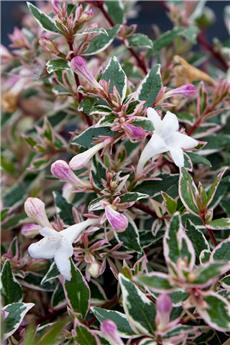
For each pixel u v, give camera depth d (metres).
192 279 0.19
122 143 0.27
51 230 0.23
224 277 0.22
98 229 0.25
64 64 0.25
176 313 0.21
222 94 0.28
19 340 0.25
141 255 0.25
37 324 0.26
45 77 0.29
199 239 0.23
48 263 0.27
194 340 0.23
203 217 0.24
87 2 0.29
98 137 0.24
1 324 0.23
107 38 0.26
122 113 0.24
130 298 0.21
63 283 0.24
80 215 0.26
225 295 0.22
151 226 0.27
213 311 0.20
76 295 0.24
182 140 0.24
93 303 0.25
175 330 0.21
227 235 0.26
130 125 0.23
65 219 0.27
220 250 0.22
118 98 0.24
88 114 0.25
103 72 0.25
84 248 0.25
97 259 0.25
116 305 0.26
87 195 0.28
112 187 0.24
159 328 0.20
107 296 0.27
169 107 0.27
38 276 0.27
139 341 0.22
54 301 0.26
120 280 0.21
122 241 0.24
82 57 0.26
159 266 0.27
